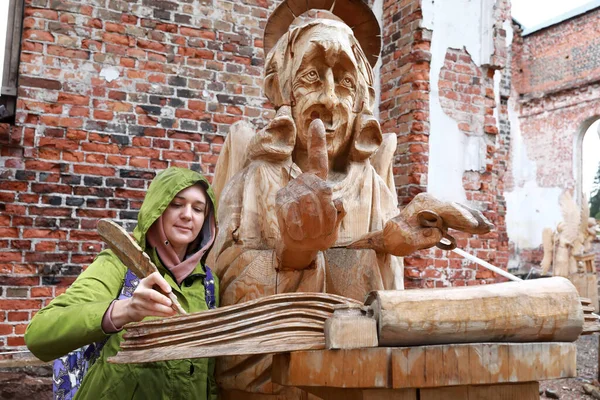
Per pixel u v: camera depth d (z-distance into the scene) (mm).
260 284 1627
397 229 1497
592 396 4418
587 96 14094
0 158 3664
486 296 1222
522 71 15516
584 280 9773
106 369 1555
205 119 4254
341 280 1710
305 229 1327
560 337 1265
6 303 3605
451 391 1238
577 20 14312
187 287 1666
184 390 1577
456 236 4633
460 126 4691
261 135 1767
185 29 4227
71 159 3834
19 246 3664
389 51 4875
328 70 1757
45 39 3816
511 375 1196
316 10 2043
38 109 3770
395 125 4727
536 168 15180
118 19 4023
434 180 4539
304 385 1242
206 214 1763
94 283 1558
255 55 4438
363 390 1209
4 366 3416
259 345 1226
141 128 4051
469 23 4781
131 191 3979
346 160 1873
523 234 15281
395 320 1174
